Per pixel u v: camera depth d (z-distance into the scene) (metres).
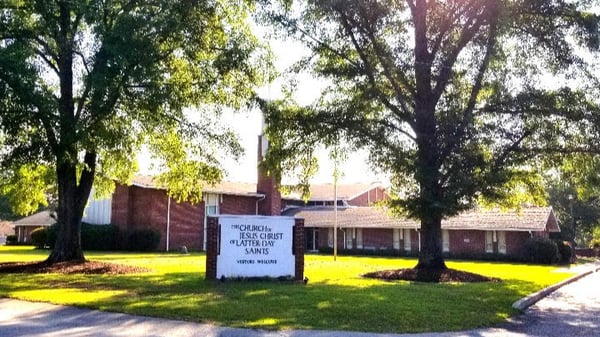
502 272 23.08
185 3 17.45
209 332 8.63
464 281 17.52
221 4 19.39
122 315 9.84
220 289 13.27
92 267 18.47
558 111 16.70
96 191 24.06
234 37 19.53
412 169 16.28
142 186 36.78
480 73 17.42
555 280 19.34
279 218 15.50
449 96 17.67
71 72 18.48
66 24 17.22
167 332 8.59
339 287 14.21
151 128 19.77
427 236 19.06
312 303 11.25
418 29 18.88
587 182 18.56
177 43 17.91
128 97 17.09
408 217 17.36
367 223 42.16
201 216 39.75
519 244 36.16
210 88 20.05
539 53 17.55
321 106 18.95
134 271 18.42
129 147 19.23
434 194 16.41
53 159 16.61
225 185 42.50
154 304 10.86
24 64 14.85
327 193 53.47
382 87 18.70
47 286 13.70
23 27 16.33
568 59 17.16
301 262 15.51
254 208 43.25
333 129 18.09
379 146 17.27
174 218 38.25
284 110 19.09
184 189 22.80
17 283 14.36
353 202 52.84
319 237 45.25
